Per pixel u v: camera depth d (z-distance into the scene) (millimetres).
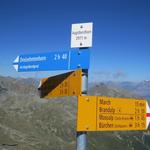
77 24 10188
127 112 10422
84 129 9312
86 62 9906
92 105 9555
